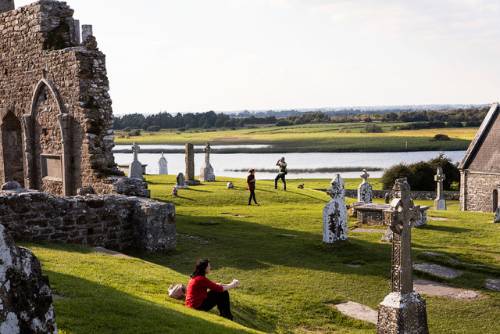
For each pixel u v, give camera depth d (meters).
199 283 11.16
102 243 16.83
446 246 20.67
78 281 11.20
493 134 51.81
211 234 20.92
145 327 8.81
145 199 18.27
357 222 25.30
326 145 145.25
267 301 13.95
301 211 27.95
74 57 23.70
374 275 16.42
